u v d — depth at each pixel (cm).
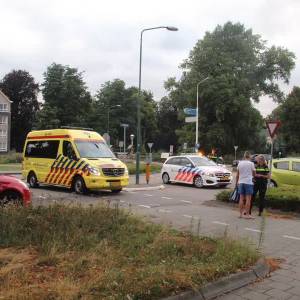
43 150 2123
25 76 10069
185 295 570
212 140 6056
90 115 9394
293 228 1149
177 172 2533
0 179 1221
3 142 9644
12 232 782
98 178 1841
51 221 857
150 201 1692
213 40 6412
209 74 6200
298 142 8112
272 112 8775
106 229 862
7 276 581
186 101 6488
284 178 2098
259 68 6625
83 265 645
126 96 10556
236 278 661
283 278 707
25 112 9956
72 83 8600
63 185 1983
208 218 1277
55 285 548
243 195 1312
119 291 540
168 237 830
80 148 1947
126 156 7606
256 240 979
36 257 680
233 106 6000
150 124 11275
